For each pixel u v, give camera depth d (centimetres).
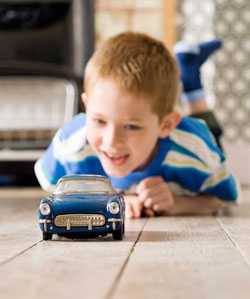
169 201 159
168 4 347
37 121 300
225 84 353
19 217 159
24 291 67
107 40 151
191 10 352
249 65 352
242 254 94
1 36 303
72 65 301
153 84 142
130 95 138
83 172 161
